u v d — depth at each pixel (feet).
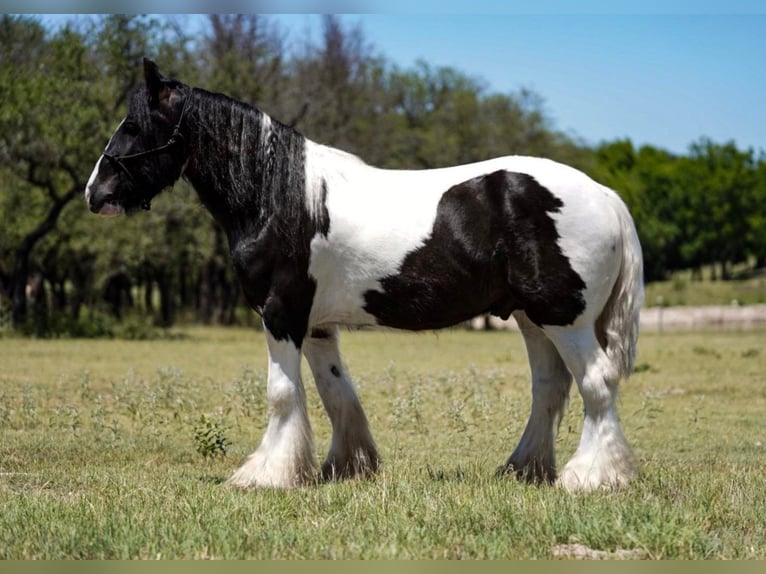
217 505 19.75
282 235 22.24
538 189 21.25
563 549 17.06
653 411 38.11
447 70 171.63
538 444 23.02
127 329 94.79
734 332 120.37
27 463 26.78
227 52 113.39
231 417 36.86
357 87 143.74
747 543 17.31
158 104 23.11
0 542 17.21
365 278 22.15
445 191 21.89
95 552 16.52
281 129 22.70
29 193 98.53
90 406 38.47
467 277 21.76
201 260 118.62
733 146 271.08
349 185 22.41
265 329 22.65
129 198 23.41
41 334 92.02
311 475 22.54
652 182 261.24
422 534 17.26
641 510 18.33
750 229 256.93
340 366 24.17
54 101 88.07
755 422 37.14
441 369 55.77
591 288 21.26
